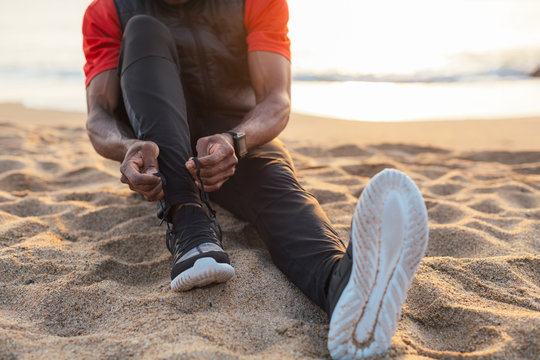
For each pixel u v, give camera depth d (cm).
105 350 110
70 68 987
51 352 109
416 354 110
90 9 180
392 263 104
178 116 144
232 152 137
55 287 140
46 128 477
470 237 183
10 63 1033
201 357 103
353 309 105
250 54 175
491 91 704
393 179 102
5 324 121
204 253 129
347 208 223
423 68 869
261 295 137
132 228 193
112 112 176
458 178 282
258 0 175
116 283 147
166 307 129
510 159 345
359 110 598
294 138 448
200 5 176
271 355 108
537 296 134
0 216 204
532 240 182
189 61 175
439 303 128
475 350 112
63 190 263
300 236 137
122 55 156
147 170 135
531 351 105
